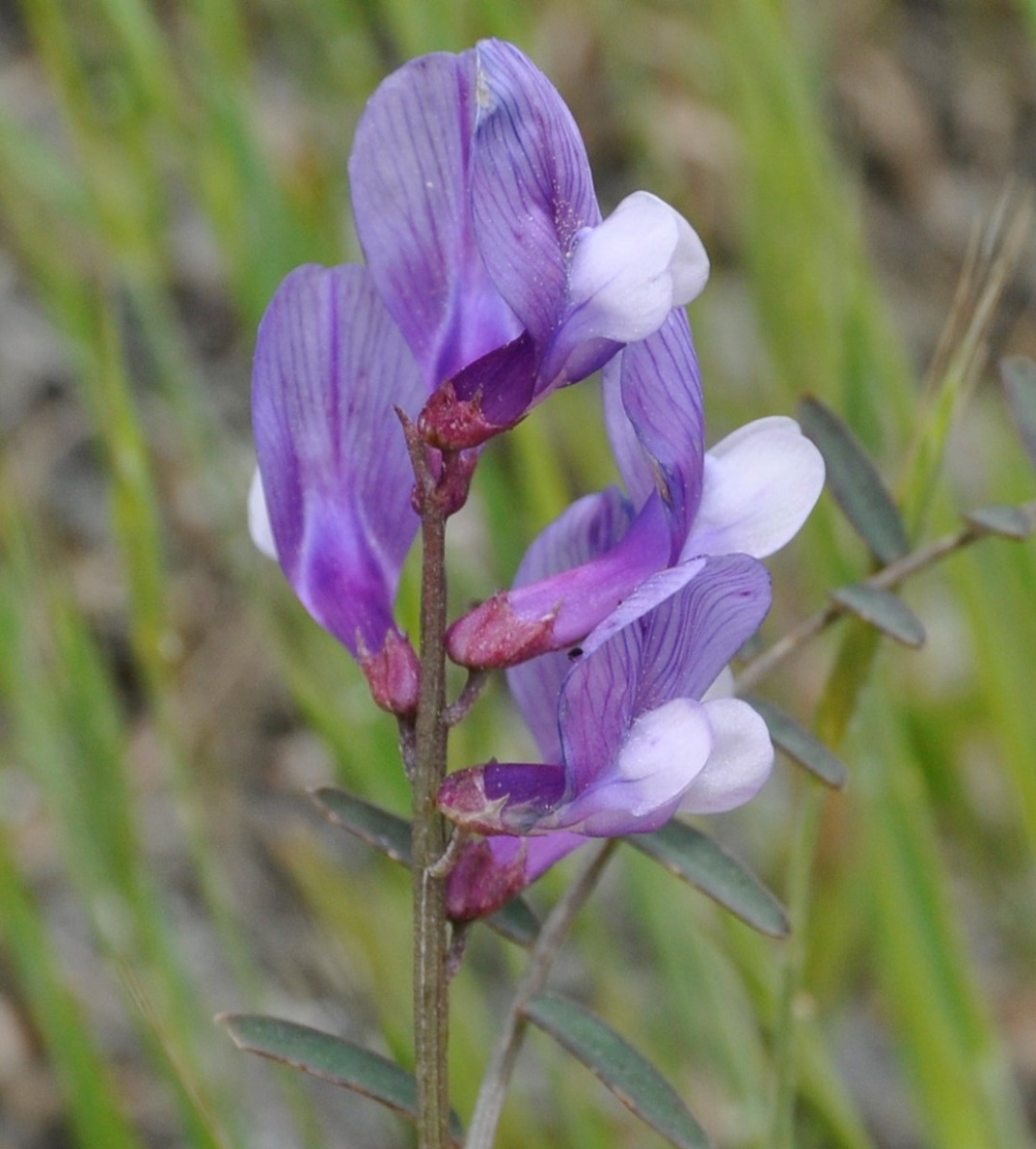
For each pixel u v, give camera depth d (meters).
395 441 0.21
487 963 0.36
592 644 0.19
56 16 0.30
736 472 0.21
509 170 0.20
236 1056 0.31
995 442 0.38
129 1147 0.27
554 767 0.20
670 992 0.32
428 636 0.20
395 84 0.20
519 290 0.20
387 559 0.21
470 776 0.20
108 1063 0.36
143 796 0.40
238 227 0.30
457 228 0.20
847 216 0.32
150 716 0.41
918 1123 0.37
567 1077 0.28
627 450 0.21
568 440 0.35
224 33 0.30
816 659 0.39
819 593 0.31
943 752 0.36
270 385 0.20
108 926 0.27
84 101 0.30
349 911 0.28
